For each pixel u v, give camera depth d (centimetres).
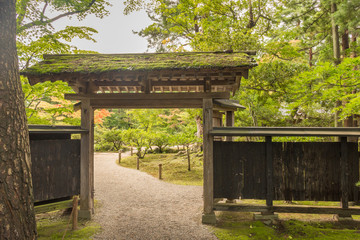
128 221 591
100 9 743
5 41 273
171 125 2134
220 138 848
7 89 270
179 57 606
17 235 258
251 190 597
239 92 1313
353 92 995
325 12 1356
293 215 632
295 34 1422
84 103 600
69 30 752
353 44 1316
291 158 591
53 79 554
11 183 260
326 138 1142
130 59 607
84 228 537
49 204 559
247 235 505
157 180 1109
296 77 1117
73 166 596
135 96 598
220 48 1142
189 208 701
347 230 531
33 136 559
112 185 1005
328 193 581
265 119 1434
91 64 575
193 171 1251
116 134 2328
